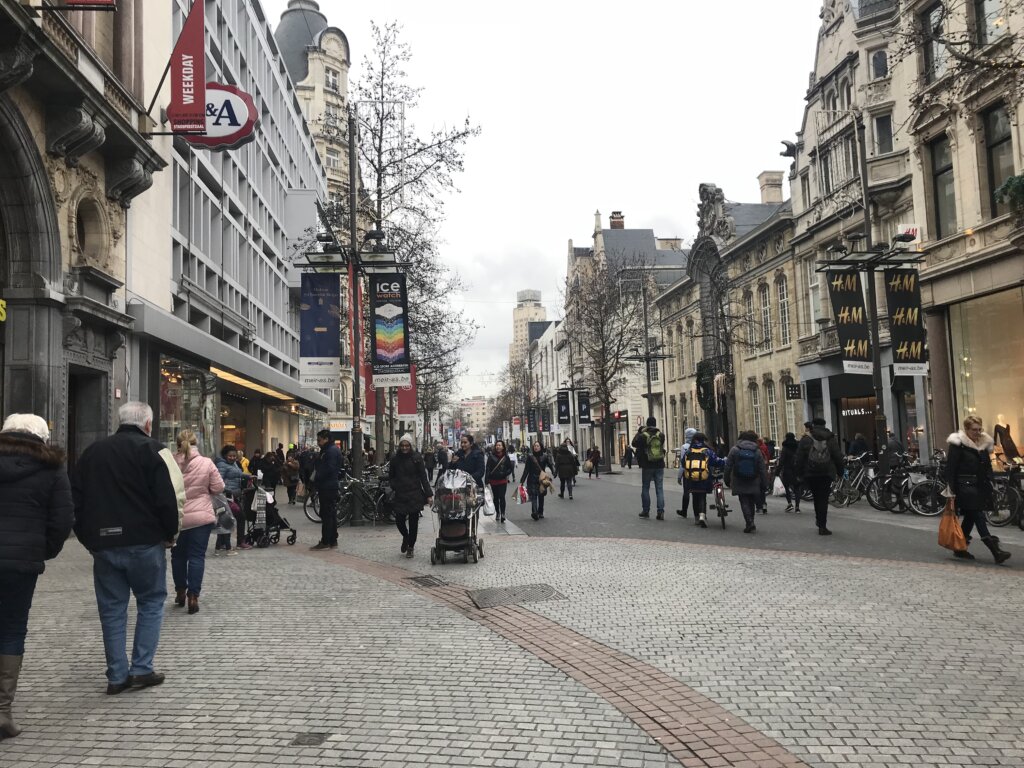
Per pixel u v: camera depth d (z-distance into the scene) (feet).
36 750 12.69
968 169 60.34
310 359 54.29
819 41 93.61
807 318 100.89
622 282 148.36
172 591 27.99
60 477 14.20
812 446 39.86
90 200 49.62
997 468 56.34
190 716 14.28
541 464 53.06
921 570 28.48
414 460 35.86
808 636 19.45
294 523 55.98
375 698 15.21
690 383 150.41
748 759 12.03
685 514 50.98
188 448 24.48
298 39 186.70
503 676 16.66
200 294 72.74
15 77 36.88
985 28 55.36
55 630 21.80
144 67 57.98
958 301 63.00
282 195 122.62
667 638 19.65
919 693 15.03
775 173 145.89
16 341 42.42
